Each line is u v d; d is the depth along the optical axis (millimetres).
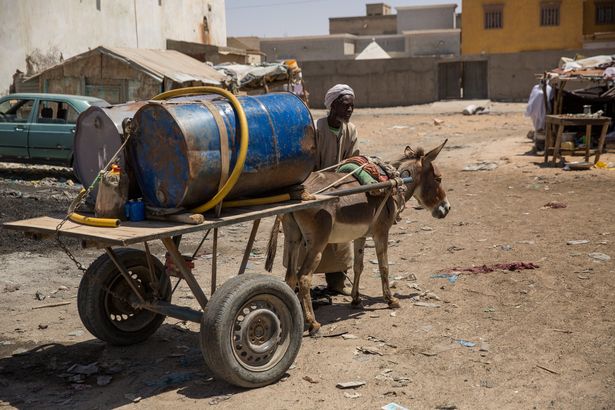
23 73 20797
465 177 15336
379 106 41344
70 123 15383
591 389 4758
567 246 8812
